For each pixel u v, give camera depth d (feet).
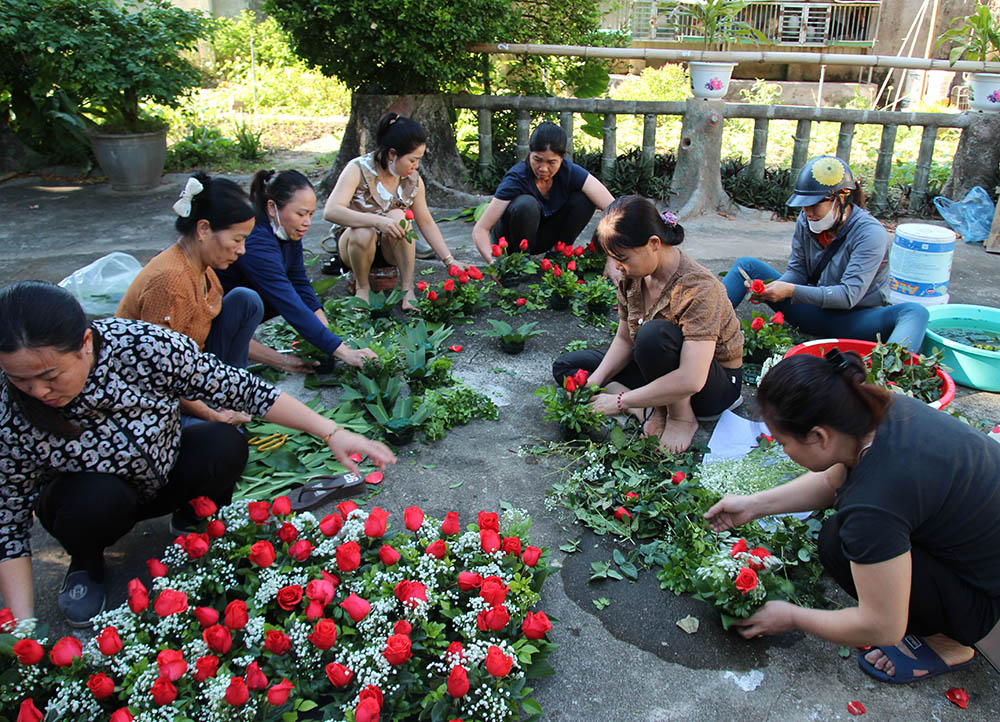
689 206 20.81
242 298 9.56
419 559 7.24
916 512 5.84
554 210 15.40
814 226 12.18
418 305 13.61
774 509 7.50
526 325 12.87
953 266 17.25
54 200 22.12
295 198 10.87
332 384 11.49
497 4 19.98
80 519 7.02
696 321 9.12
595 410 9.88
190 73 23.38
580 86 23.50
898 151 28.73
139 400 6.95
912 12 35.47
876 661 6.96
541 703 6.64
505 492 9.33
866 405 5.95
